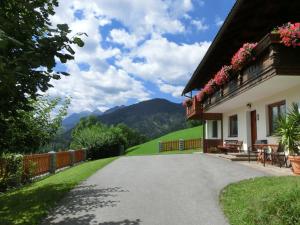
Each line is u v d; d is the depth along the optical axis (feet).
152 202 27.84
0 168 40.42
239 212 23.24
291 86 43.14
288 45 34.50
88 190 33.96
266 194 22.95
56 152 60.29
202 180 36.81
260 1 46.01
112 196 30.53
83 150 87.20
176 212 24.76
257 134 57.11
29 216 25.11
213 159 59.82
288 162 43.01
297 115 38.68
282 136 38.75
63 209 26.66
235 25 52.90
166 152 117.19
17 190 39.37
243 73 47.19
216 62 73.20
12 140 23.80
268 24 52.85
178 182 36.29
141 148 147.13
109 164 58.39
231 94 53.72
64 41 17.58
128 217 23.89
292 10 48.42
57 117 56.90
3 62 15.98
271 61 35.68
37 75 18.38
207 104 75.00
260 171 40.63
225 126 79.41
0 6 18.84
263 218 20.74
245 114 64.18
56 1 20.95
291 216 19.88
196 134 150.00
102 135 111.24
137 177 41.11
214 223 22.08
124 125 263.70
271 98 51.11
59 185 38.01
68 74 18.90
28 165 47.37
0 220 24.53
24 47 17.25
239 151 65.31
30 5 19.27
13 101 19.31
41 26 19.53
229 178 36.88
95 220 23.44
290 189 21.86
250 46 41.34
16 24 17.80
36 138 27.73
